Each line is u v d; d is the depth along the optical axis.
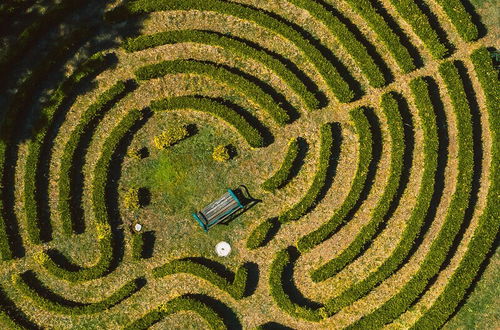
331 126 36.88
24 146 36.84
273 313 36.47
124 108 37.06
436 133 36.06
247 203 36.94
